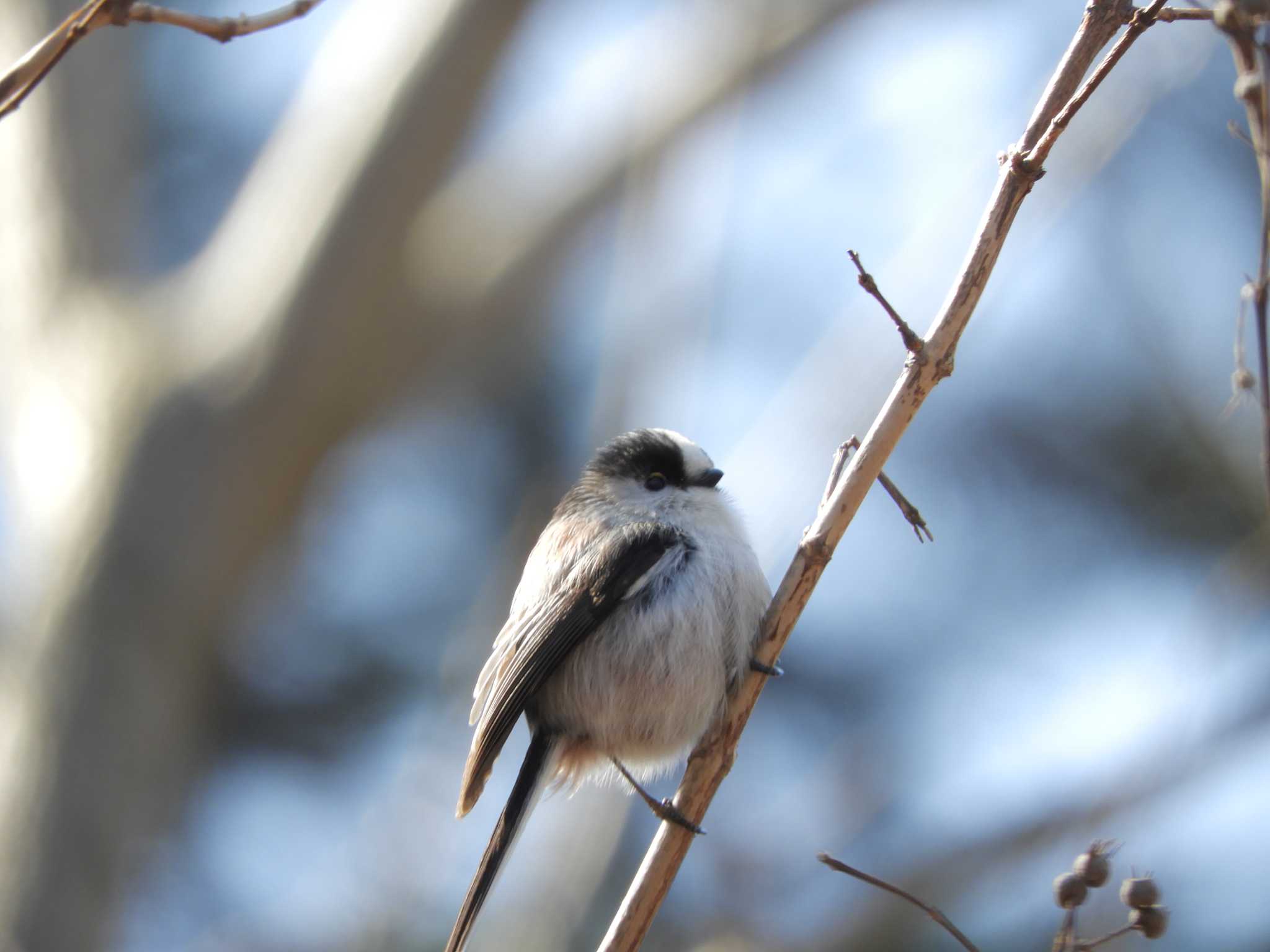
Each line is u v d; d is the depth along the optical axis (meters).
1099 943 5.23
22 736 11.92
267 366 12.93
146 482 12.60
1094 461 14.30
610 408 13.16
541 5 13.44
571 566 7.51
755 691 6.48
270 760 14.18
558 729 7.44
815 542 6.46
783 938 11.23
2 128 14.28
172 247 16.72
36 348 13.51
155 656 12.34
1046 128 5.99
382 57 13.53
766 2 14.04
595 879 11.16
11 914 11.39
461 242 13.88
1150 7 5.61
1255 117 5.12
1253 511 13.36
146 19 5.77
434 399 14.92
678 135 13.82
